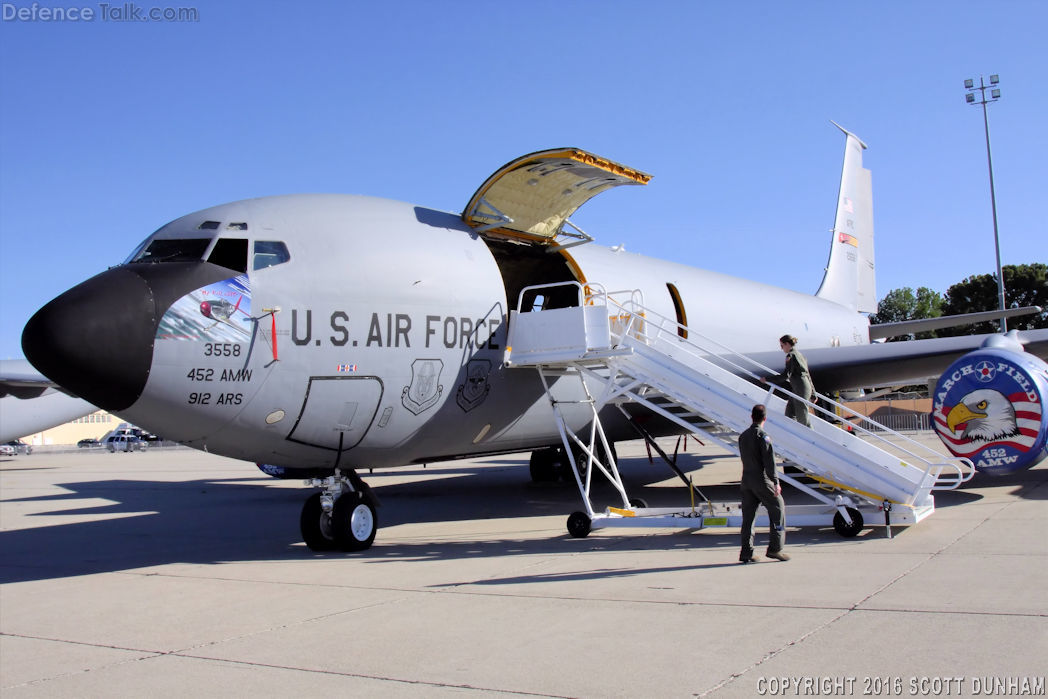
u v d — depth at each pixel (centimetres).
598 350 959
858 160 2419
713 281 1620
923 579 605
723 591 599
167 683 441
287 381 829
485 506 1341
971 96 3722
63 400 3086
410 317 924
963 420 1125
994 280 6328
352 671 447
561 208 1115
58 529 1230
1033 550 712
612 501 1359
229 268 827
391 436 930
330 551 916
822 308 1997
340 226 919
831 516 837
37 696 428
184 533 1142
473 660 456
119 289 751
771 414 912
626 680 407
